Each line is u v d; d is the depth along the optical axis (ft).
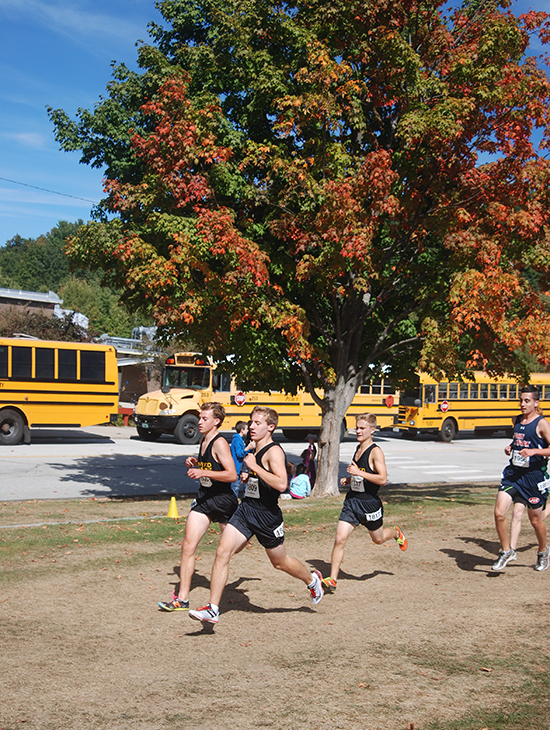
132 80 45.52
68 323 125.90
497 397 117.91
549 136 38.24
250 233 40.78
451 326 38.11
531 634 17.56
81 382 84.02
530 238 38.19
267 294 40.14
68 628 17.97
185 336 40.60
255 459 18.15
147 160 37.96
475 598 20.93
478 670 15.16
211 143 36.81
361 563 25.45
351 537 30.17
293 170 36.94
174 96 36.76
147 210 39.11
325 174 39.70
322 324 46.19
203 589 21.76
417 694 13.89
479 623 18.47
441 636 17.42
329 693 13.94
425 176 39.88
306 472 51.16
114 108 44.70
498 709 13.19
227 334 40.55
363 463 21.61
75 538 28.91
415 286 45.14
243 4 40.78
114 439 92.38
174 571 23.97
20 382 79.87
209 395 90.53
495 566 23.77
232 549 17.87
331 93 39.63
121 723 12.55
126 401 151.33
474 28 41.29
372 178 35.29
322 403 48.14
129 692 13.97
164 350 125.70
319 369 47.06
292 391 51.16
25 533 29.86
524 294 38.52
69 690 14.03
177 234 35.96
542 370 132.87
